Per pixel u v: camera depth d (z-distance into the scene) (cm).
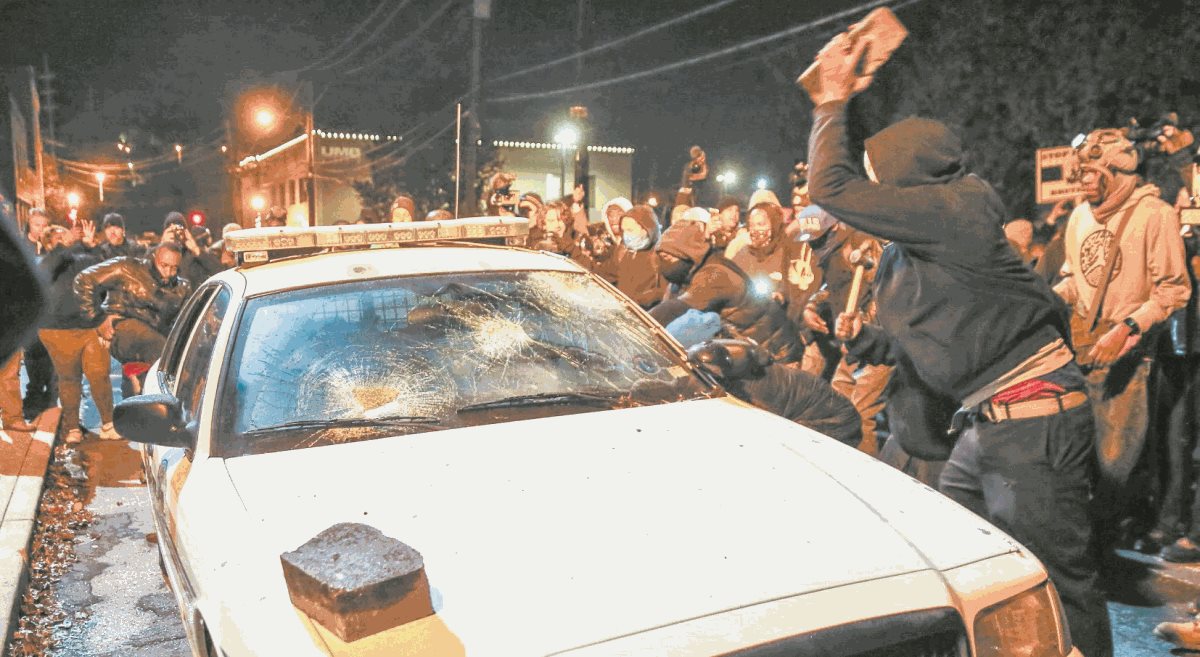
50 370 938
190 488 276
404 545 205
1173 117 489
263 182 4334
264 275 366
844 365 604
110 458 764
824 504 247
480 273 371
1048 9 1022
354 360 320
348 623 191
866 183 315
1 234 86
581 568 215
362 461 272
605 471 263
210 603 223
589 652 191
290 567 202
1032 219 1062
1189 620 402
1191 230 469
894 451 419
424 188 2941
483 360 327
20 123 2520
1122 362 462
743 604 205
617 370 339
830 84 318
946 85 1091
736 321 578
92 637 441
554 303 363
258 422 298
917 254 319
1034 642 224
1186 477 464
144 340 774
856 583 214
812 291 673
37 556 537
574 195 1109
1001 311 316
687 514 239
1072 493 322
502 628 196
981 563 229
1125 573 448
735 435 294
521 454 274
